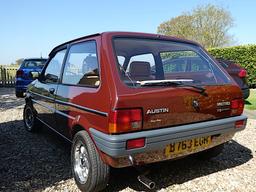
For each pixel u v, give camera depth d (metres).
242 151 4.43
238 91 3.44
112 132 2.55
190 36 31.72
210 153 3.84
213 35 30.95
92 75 3.04
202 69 3.59
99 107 2.73
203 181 3.36
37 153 4.32
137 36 3.29
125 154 2.55
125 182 3.30
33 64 11.12
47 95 4.32
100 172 2.86
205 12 31.25
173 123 2.87
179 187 3.20
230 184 3.29
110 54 2.86
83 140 2.99
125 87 2.64
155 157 2.81
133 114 2.60
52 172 3.61
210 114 3.16
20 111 7.84
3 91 13.70
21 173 3.57
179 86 2.95
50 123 4.34
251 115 7.07
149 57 3.42
